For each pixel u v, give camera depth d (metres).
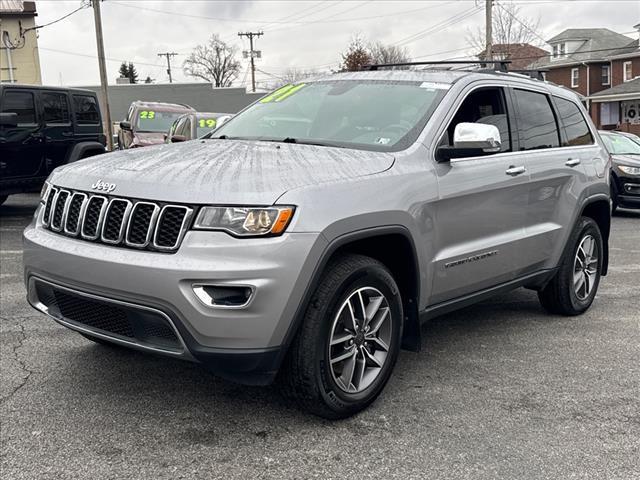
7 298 6.04
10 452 3.17
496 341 4.98
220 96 38.12
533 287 5.36
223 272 3.01
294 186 3.21
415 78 4.59
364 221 3.40
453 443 3.34
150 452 3.20
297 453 3.21
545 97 5.35
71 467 3.05
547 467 3.12
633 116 44.81
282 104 4.79
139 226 3.21
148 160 3.66
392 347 3.76
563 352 4.75
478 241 4.36
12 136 10.45
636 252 9.02
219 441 3.32
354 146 3.98
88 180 3.53
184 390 3.93
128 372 4.20
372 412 3.69
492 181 4.37
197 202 3.10
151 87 37.59
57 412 3.61
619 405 3.83
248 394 3.89
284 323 3.14
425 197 3.82
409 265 3.81
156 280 3.06
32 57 30.28
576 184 5.35
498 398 3.90
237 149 3.88
